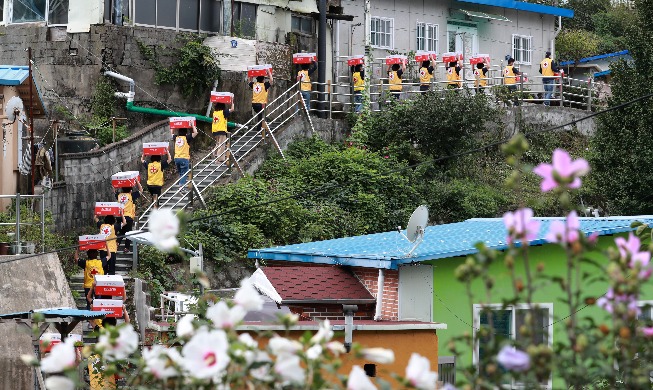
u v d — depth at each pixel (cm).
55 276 2712
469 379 855
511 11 5525
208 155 3819
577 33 6303
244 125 3984
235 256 3434
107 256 2997
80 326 2559
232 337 823
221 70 4322
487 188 4259
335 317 2295
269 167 3959
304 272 2378
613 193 3791
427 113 4281
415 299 2238
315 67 4425
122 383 1602
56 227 3359
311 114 4459
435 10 5231
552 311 2266
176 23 4284
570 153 4766
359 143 4325
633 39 3825
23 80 3269
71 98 4094
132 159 3712
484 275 822
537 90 5522
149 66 4169
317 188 3825
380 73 4966
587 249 825
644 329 860
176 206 3553
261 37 4506
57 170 3538
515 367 782
